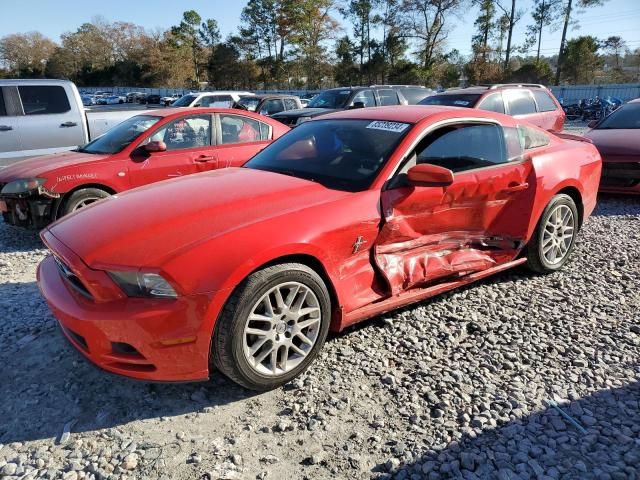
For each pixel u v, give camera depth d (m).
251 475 2.25
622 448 2.40
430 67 54.62
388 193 3.26
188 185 3.41
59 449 2.42
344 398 2.79
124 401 2.78
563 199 4.46
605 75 58.38
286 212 2.89
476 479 2.21
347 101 13.23
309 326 2.94
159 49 81.94
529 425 2.56
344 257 3.04
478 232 3.88
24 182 5.46
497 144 4.02
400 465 2.30
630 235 5.82
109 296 2.53
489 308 3.88
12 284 4.50
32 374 3.04
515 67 54.62
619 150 7.21
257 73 67.94
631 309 3.89
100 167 5.79
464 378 2.97
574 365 3.12
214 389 2.89
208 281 2.51
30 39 104.75
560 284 4.36
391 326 3.57
